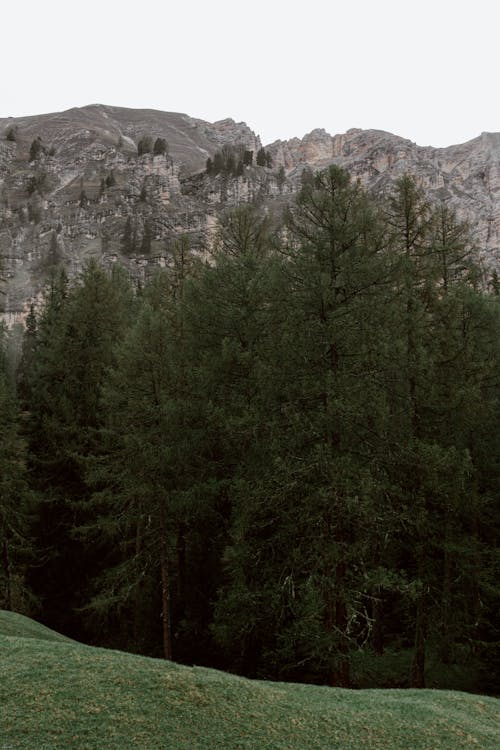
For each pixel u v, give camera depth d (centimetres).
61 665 1129
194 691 1052
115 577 2234
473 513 2177
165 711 974
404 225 1975
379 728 1056
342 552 1628
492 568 2122
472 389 1888
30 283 17150
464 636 2102
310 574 1636
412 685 1953
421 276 1944
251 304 2156
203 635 2322
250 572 1795
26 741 855
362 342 1722
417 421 1916
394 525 1795
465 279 2181
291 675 2030
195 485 2059
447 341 1973
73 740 866
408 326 1839
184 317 2331
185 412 2128
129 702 986
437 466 1745
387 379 1822
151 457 2064
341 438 1734
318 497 1600
